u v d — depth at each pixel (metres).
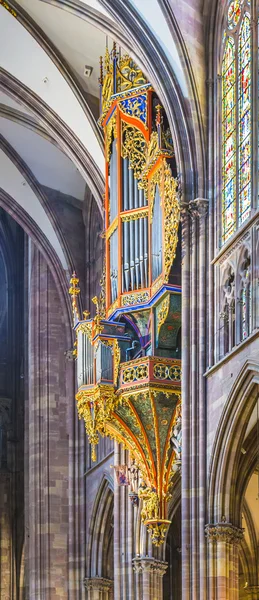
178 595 46.94
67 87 43.88
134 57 38.12
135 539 40.44
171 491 39.09
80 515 48.16
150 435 36.81
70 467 49.00
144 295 37.31
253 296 32.03
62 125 45.09
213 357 34.50
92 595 46.88
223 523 33.09
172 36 36.34
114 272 38.56
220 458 33.38
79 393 37.97
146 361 36.28
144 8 36.97
